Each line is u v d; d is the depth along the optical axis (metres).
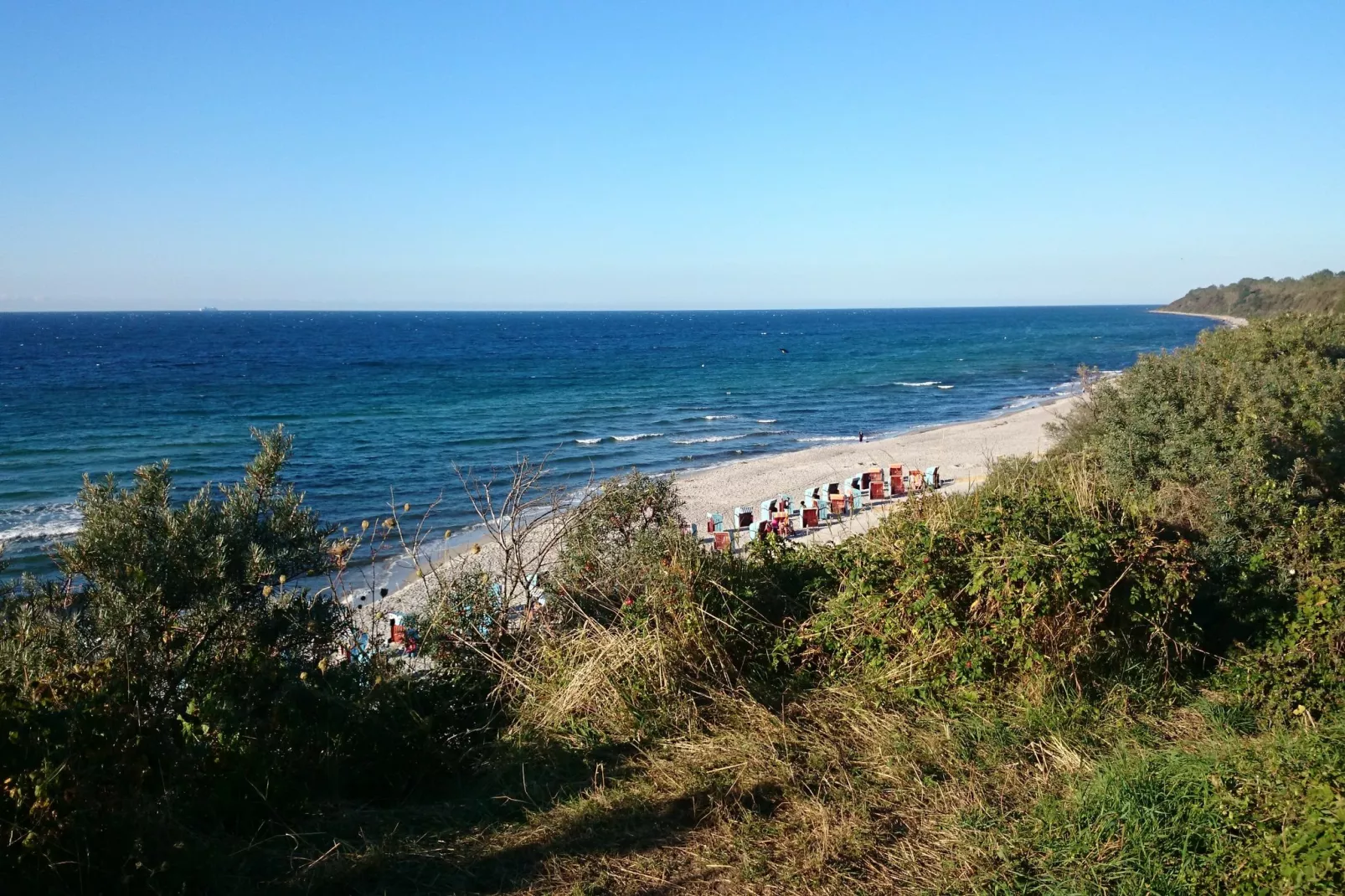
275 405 44.25
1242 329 12.02
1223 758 3.70
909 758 3.96
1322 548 5.18
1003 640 4.50
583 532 6.04
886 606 4.75
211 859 3.05
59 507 22.55
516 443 32.56
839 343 105.31
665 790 3.76
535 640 4.99
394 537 18.00
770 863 3.23
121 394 49.34
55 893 2.76
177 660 3.98
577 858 3.29
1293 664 4.46
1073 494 5.94
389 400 46.81
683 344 106.94
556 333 142.75
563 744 4.18
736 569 5.29
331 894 3.11
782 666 4.87
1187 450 7.52
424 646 4.94
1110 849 3.21
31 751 3.00
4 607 4.08
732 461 28.41
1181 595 4.81
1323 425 7.68
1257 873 2.90
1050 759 3.95
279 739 3.79
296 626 4.47
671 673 4.55
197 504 4.40
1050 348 86.69
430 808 3.72
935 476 18.55
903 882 3.13
